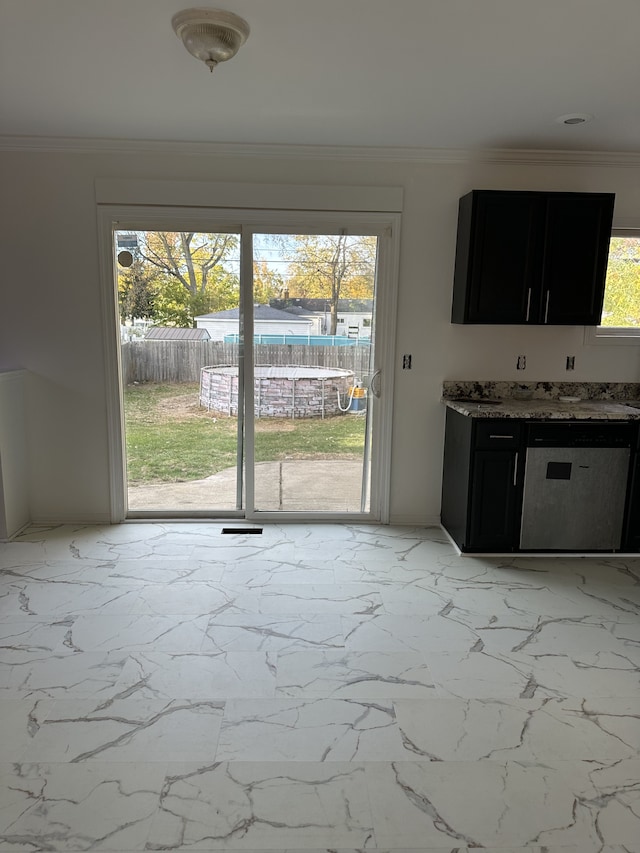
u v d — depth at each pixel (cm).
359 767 188
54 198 361
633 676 239
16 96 284
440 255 378
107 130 334
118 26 216
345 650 254
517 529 353
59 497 396
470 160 366
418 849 160
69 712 211
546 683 233
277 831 165
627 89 268
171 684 228
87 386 384
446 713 215
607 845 163
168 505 411
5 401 362
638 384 397
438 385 394
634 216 378
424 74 254
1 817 168
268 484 405
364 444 404
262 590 308
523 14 204
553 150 361
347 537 384
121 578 319
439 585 317
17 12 205
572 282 355
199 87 271
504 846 162
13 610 283
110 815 169
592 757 195
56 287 371
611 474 349
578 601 302
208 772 185
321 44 227
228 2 197
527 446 343
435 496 405
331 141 349
